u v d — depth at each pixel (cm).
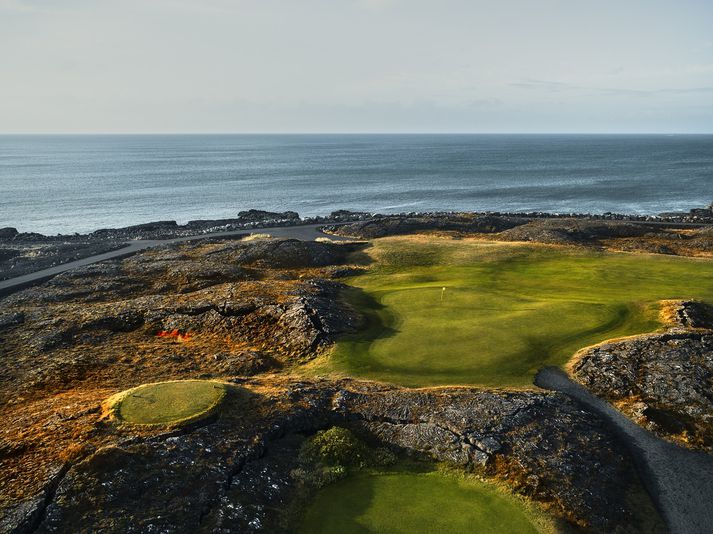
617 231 7875
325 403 2561
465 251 6281
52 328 3794
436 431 2325
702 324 3419
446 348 3209
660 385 2720
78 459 1919
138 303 4253
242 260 6125
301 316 3706
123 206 13438
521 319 3628
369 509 1858
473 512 1839
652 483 2109
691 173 19862
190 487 1861
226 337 3678
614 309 3750
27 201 13988
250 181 18862
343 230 8419
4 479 1834
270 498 1898
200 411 2283
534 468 2078
